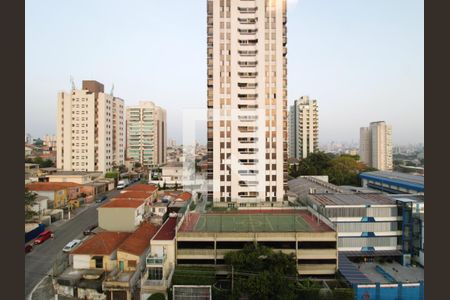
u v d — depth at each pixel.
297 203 53.97
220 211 46.88
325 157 97.88
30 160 93.38
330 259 34.28
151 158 105.19
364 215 42.09
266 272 28.36
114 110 99.06
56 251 41.28
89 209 64.00
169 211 49.31
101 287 31.00
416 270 38.19
